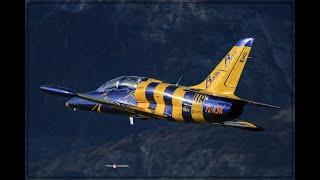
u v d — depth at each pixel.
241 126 144.12
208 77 138.50
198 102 135.50
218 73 137.50
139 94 143.75
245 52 135.62
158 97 140.75
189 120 138.25
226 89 136.00
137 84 145.62
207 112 134.62
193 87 140.75
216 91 136.88
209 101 134.38
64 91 139.62
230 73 136.25
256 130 144.25
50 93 140.00
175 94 138.75
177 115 138.62
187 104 136.75
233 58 136.38
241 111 134.12
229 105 132.50
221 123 144.50
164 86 141.50
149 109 142.00
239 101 130.62
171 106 139.25
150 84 143.50
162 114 140.12
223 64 137.38
